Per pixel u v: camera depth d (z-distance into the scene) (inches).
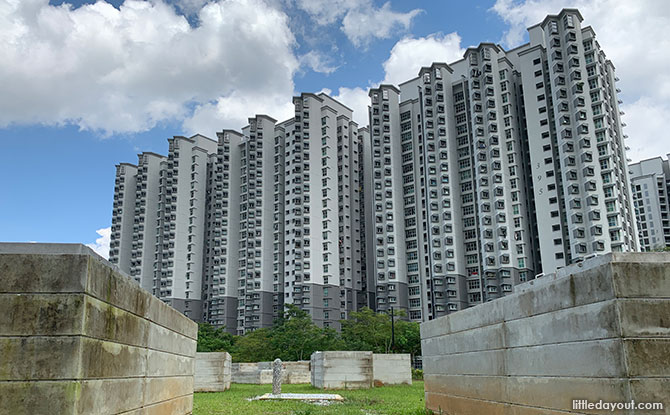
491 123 3425.2
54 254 236.8
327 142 4042.8
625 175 3164.4
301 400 791.1
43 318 228.7
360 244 4069.9
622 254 268.5
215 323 4175.7
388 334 2566.4
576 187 2977.4
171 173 4692.4
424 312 3489.2
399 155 3836.1
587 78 3107.8
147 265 4699.8
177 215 4520.2
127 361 293.0
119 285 279.7
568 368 298.2
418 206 3678.6
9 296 229.5
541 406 328.5
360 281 3986.2
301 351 2603.3
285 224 4047.7
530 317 346.6
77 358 227.0
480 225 3336.6
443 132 3599.9
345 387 1035.9
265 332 3120.1
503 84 3501.5
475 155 3430.1
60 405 221.3
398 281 3545.8
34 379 222.7
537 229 3267.7
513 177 3334.2
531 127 3297.2
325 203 3902.6
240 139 4618.6
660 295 259.8
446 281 3368.6
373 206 3750.0
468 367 458.9
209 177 4793.3
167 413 386.6
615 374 256.1
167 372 386.3
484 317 425.7
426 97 3695.9
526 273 3176.7
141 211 4832.7
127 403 292.7
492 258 3253.0
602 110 3019.2
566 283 303.6
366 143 4315.9
